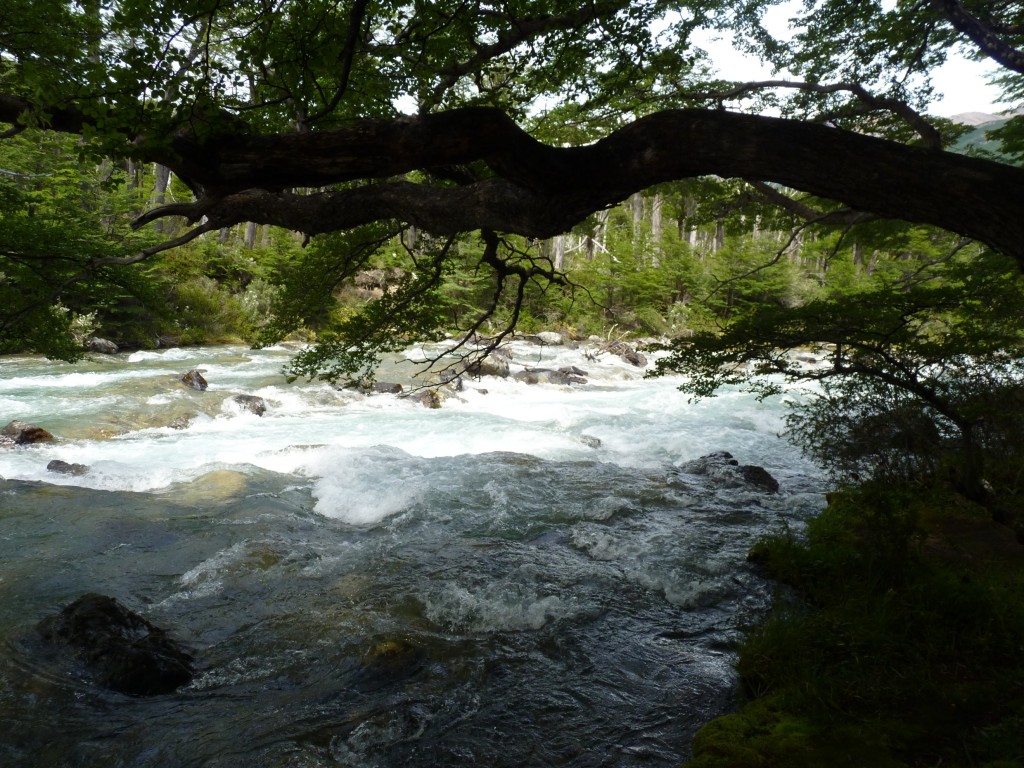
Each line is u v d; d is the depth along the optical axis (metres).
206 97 2.81
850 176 2.14
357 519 8.42
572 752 4.04
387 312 5.80
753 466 10.62
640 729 4.27
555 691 4.71
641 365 26.88
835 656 4.70
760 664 4.76
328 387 17.94
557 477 10.22
